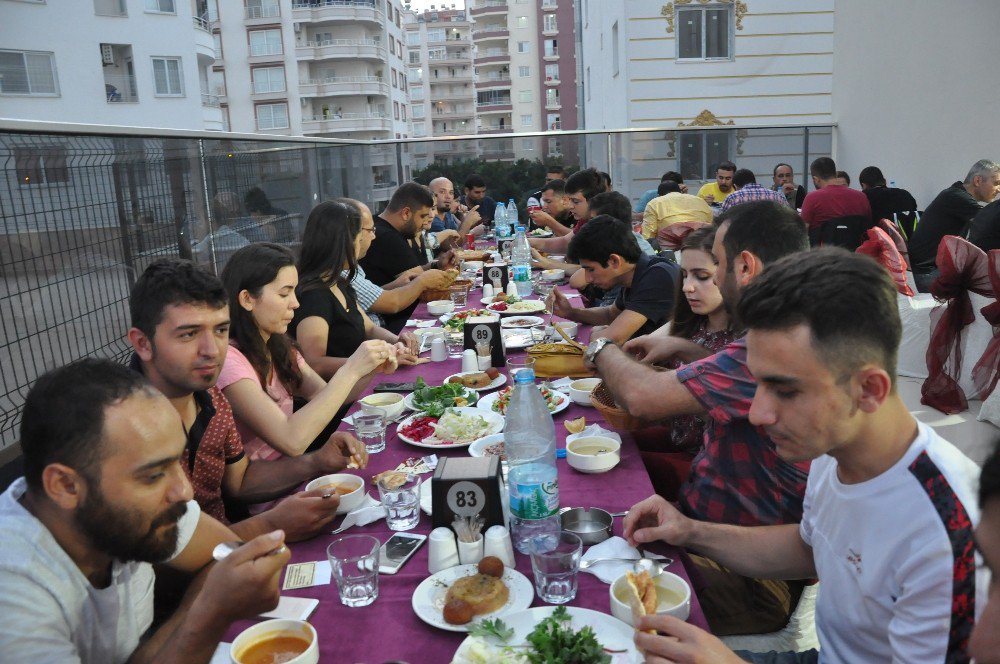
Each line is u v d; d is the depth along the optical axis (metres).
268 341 2.58
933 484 1.13
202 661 1.25
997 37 6.54
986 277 4.10
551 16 81.25
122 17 24.47
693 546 1.65
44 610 1.16
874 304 1.10
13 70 22.47
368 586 1.47
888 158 8.61
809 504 1.43
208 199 4.02
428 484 1.97
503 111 85.50
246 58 51.34
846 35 9.55
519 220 9.59
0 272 2.49
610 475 2.03
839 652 1.34
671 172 8.68
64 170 2.76
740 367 1.78
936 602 1.11
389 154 9.29
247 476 2.15
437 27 102.31
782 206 1.94
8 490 1.23
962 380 4.46
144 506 1.15
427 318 4.45
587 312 3.82
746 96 10.70
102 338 2.96
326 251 3.40
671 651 1.15
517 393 1.98
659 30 10.56
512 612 1.37
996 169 5.70
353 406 2.77
